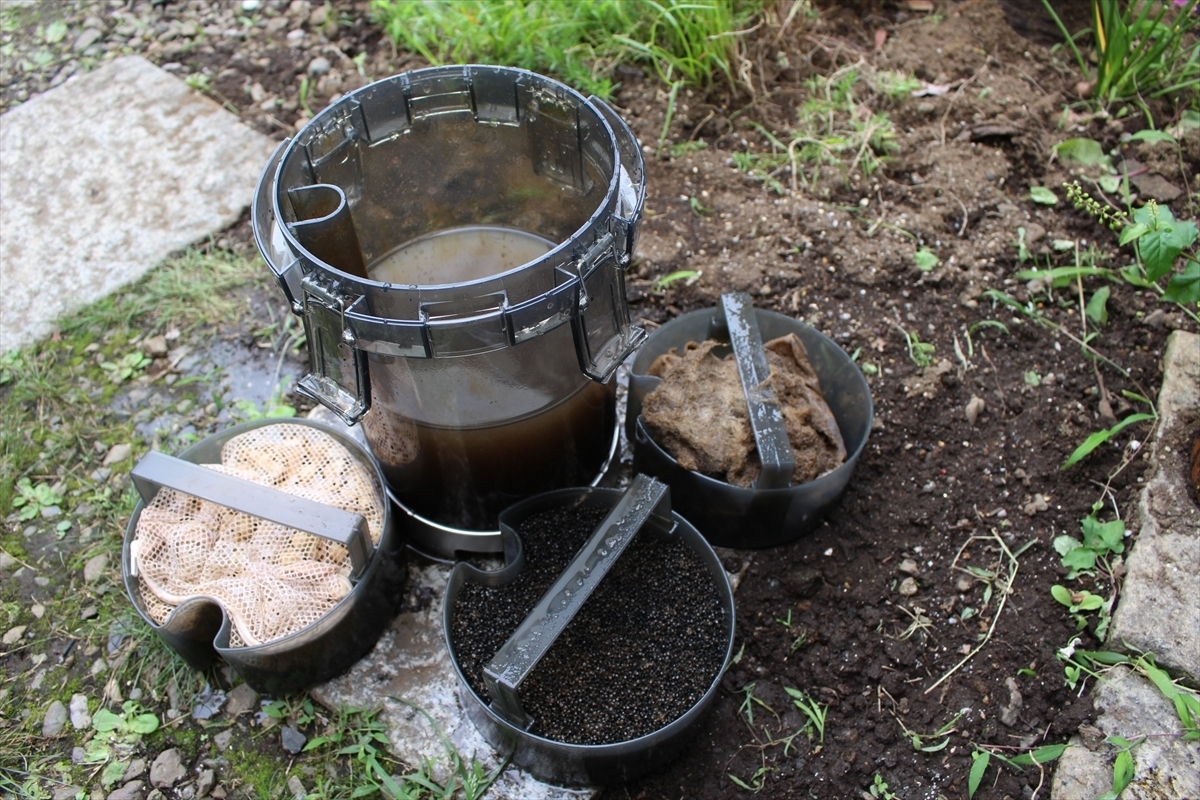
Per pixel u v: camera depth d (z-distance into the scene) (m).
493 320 1.44
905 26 2.91
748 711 1.83
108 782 1.78
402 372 1.58
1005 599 1.92
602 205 1.48
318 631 1.71
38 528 2.12
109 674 1.91
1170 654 1.78
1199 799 1.61
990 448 2.12
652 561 1.87
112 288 2.47
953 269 2.37
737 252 2.43
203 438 2.16
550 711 1.69
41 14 3.14
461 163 1.91
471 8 2.75
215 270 2.50
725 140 2.65
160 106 2.84
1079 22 2.82
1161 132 2.58
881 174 2.55
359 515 1.71
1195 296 2.03
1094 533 1.97
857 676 1.86
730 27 2.70
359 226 1.90
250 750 1.80
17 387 2.31
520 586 1.84
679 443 1.91
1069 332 2.28
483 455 1.77
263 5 3.11
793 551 2.00
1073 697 1.79
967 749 1.76
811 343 2.11
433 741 1.79
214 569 1.79
